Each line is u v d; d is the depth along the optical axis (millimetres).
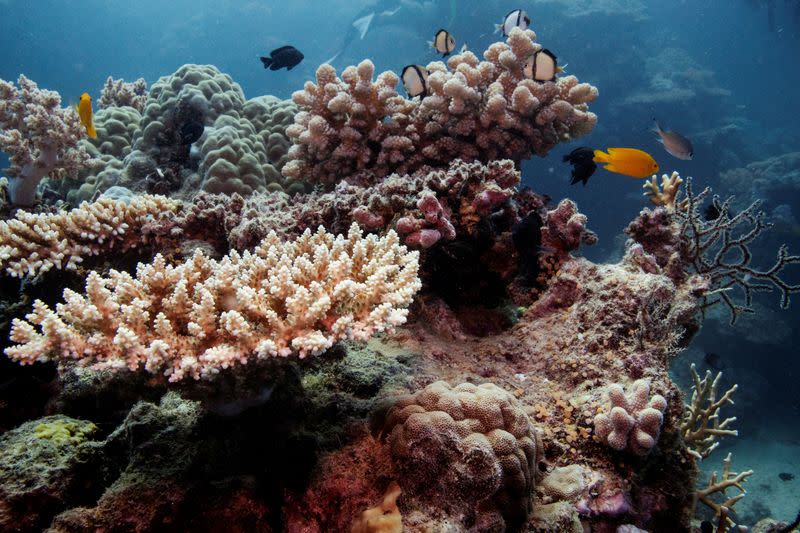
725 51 49969
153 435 2330
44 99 4965
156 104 6559
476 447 2039
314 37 48062
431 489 2045
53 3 47312
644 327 3021
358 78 4672
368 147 4926
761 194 19922
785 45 47969
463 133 4703
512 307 4188
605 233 22109
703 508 5438
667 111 22438
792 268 17266
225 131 5816
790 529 3832
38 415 3283
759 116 41625
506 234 4250
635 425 2479
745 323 16250
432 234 3373
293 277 2240
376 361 2969
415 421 2135
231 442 2256
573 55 22828
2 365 3336
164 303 2029
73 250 3600
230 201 4188
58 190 6586
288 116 6641
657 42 32312
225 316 1889
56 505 2205
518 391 2998
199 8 54938
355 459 2266
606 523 2434
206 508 2078
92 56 50312
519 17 5418
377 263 2350
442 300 3939
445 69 5223
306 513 2145
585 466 2588
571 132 5406
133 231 4020
